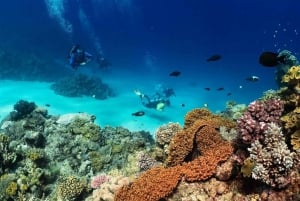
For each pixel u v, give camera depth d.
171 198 5.10
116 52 46.50
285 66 10.58
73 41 43.06
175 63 43.59
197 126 5.84
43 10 51.56
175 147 5.78
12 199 7.37
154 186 5.14
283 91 5.40
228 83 32.25
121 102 19.98
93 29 59.53
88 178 7.95
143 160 6.82
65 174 8.01
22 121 10.12
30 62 25.53
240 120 5.02
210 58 10.94
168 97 21.72
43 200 7.28
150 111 18.45
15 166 8.13
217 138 5.61
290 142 4.82
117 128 10.44
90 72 29.77
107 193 6.02
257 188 4.71
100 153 8.77
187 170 5.24
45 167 8.30
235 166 4.99
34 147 8.84
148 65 40.09
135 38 63.38
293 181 4.32
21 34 40.19
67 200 7.09
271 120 4.95
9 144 8.42
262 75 38.53
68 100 19.44
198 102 22.83
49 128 9.73
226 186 4.96
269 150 4.47
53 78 25.19
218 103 22.97
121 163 8.36
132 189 5.32
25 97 19.52
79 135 9.29
